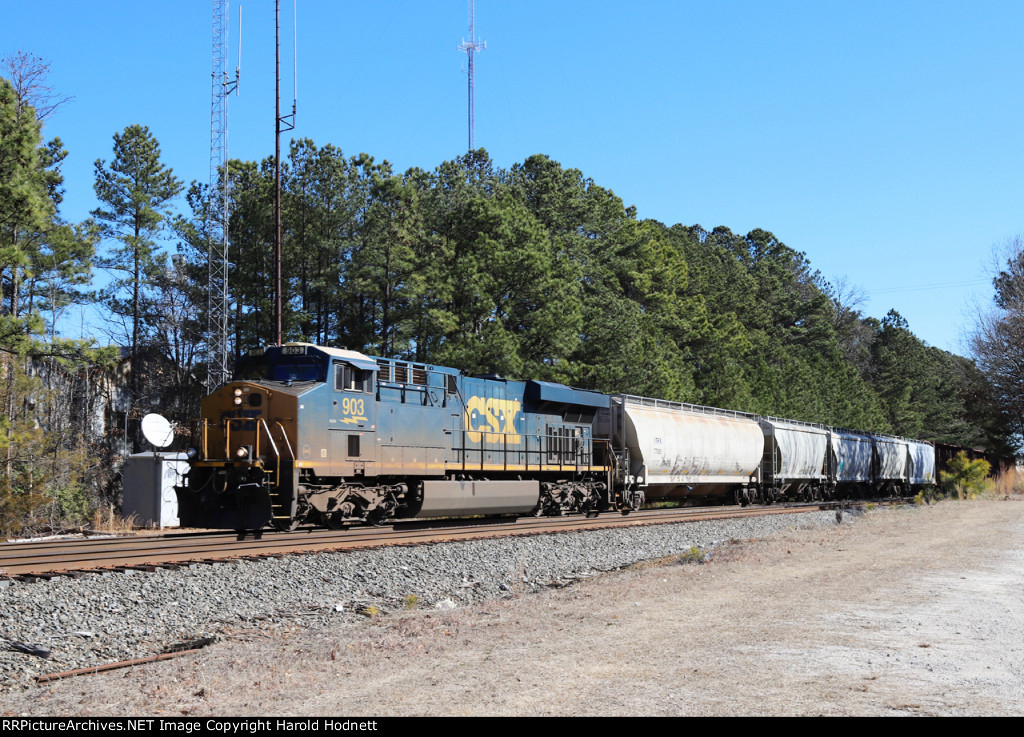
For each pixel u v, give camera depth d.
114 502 32.69
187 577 12.48
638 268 61.47
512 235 38.28
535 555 17.17
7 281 38.38
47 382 30.22
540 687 7.11
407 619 11.25
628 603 11.41
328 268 43.12
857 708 6.41
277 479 17.77
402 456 20.80
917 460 55.62
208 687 7.47
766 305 94.88
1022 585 12.76
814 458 40.62
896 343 102.31
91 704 7.20
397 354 41.41
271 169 42.78
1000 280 53.28
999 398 53.53
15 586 11.20
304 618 11.64
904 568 14.59
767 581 13.17
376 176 41.59
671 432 31.02
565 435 27.52
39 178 27.09
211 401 19.00
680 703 6.57
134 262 45.62
